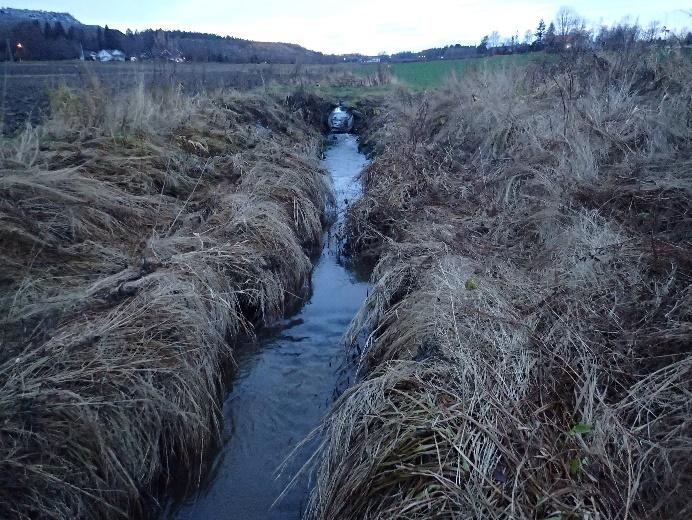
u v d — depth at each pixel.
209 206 6.02
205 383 3.67
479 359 3.08
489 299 3.67
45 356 3.11
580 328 3.15
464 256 4.70
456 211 6.04
